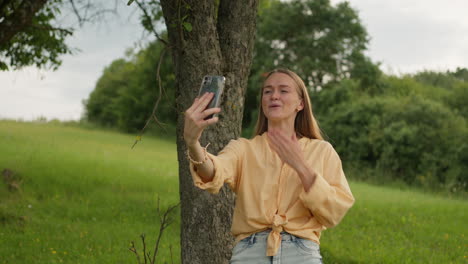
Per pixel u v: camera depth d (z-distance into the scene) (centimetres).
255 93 3219
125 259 652
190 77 385
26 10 483
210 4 385
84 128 3491
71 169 1318
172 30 388
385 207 1165
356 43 3162
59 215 926
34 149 1616
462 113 2509
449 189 1875
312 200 213
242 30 401
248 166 238
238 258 227
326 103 2780
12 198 1005
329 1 3134
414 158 2125
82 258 653
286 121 244
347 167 2311
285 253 220
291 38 3212
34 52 906
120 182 1250
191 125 201
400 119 2255
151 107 3575
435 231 941
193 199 395
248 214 228
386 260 709
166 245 743
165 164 1738
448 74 3312
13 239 727
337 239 831
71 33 576
